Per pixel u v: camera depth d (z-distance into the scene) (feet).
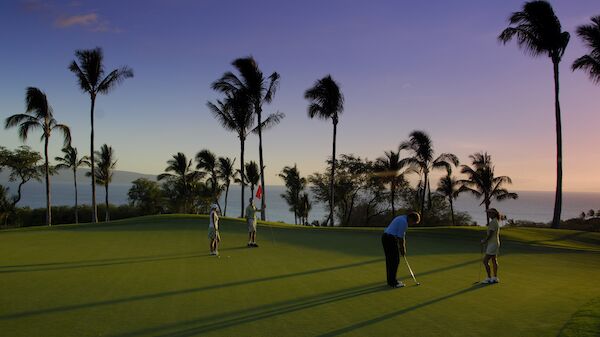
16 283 31.71
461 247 58.95
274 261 43.11
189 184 227.61
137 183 254.88
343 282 32.94
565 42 97.30
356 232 77.92
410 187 180.65
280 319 22.97
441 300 27.48
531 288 31.71
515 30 99.91
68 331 20.85
